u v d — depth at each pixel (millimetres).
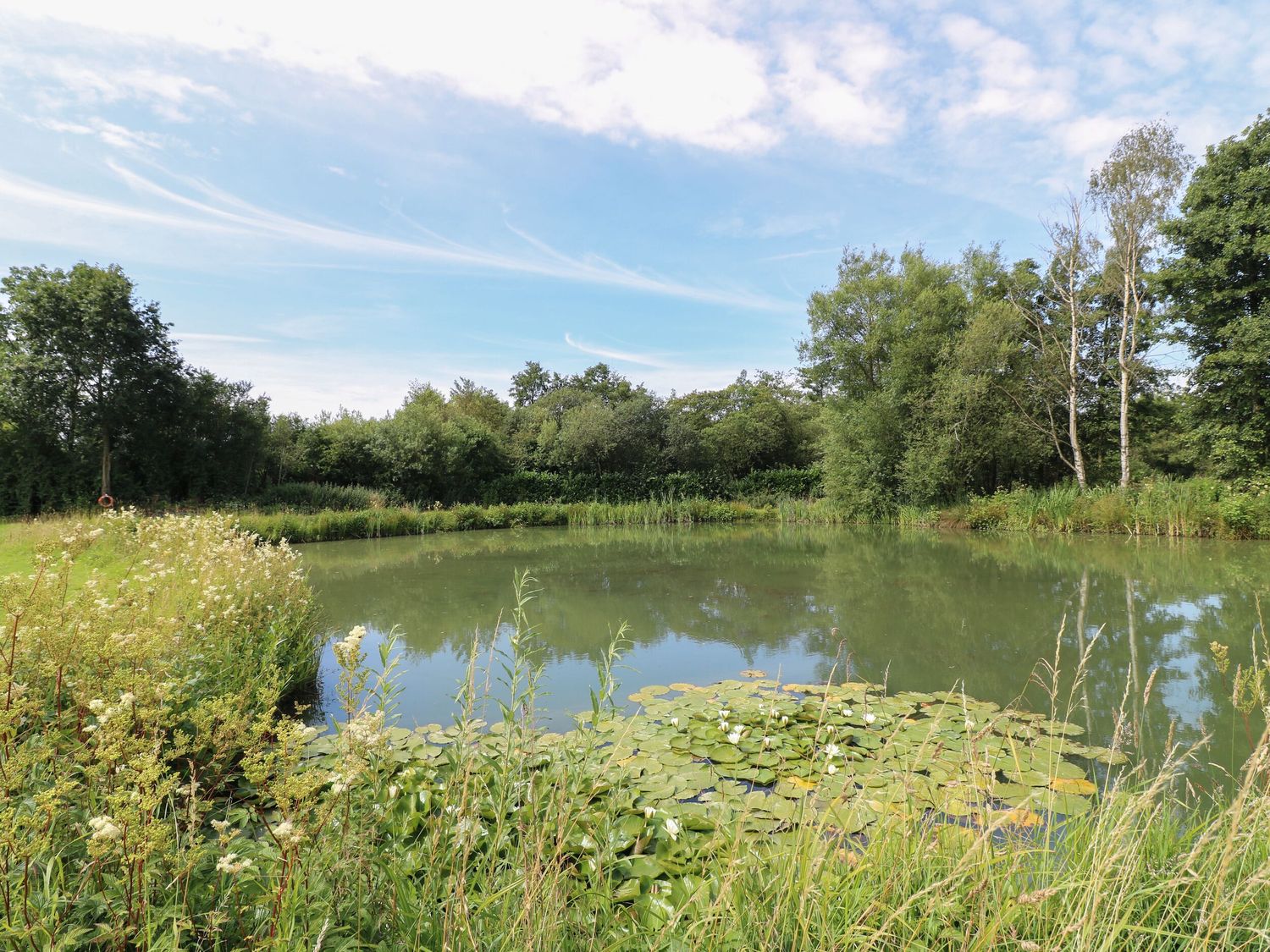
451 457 24578
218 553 6602
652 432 29500
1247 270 16188
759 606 8547
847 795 3125
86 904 1646
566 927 1836
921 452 20156
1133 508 16000
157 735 2248
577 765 2711
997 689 5203
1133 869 1803
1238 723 4352
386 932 1793
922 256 23547
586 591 9711
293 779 1785
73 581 6645
